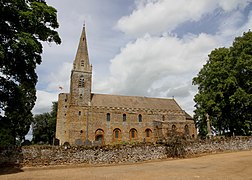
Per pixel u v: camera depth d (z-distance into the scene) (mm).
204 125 42281
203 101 36938
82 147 21562
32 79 19047
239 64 33094
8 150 19609
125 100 55500
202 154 25016
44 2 20188
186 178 11602
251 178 11000
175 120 55562
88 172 15688
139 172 14680
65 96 57031
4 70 18188
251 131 35094
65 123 54750
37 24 18109
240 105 34656
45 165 20062
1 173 16484
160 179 11609
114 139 49062
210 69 37688
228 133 40281
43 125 65312
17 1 16375
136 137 50969
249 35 35250
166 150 24078
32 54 18094
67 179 12656
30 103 38750
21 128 39188
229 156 21469
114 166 19609
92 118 48719
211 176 11930
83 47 54719
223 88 34156
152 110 54188
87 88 51344
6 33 16219
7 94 17969
